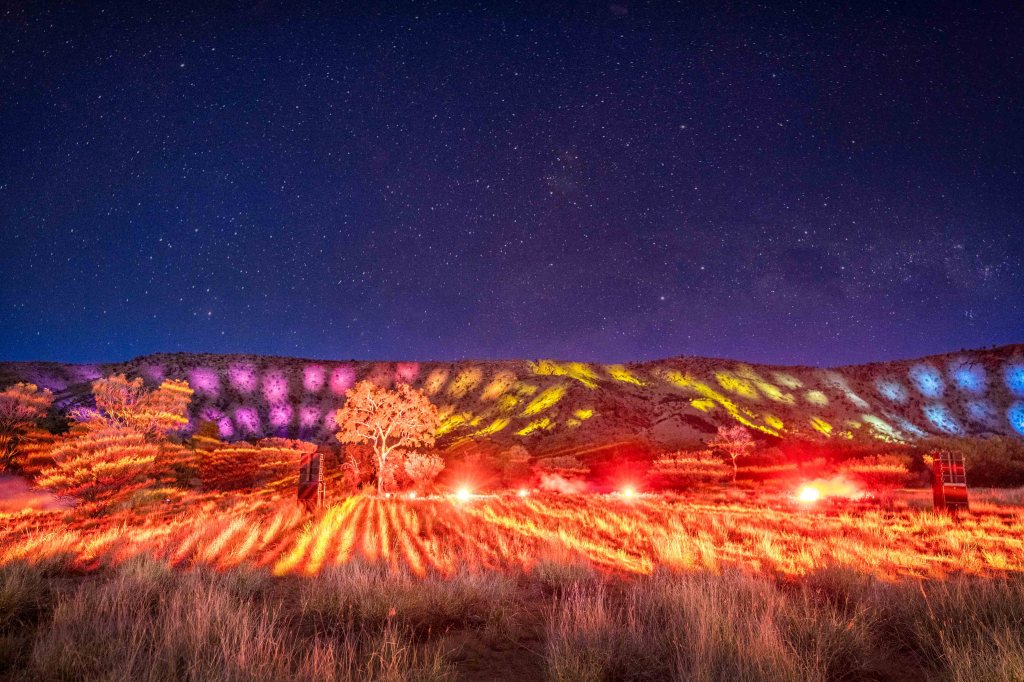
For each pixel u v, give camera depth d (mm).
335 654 4609
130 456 18297
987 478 31484
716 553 9953
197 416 98125
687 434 81938
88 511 16344
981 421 105812
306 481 18344
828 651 4742
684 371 122062
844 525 14109
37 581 6602
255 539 11383
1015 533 12383
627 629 5102
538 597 7074
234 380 112125
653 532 12750
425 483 35281
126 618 5219
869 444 41500
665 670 4531
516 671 4684
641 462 50594
